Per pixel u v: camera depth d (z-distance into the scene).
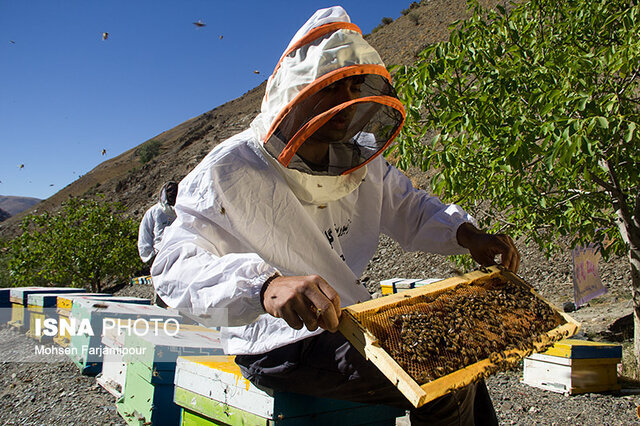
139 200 33.91
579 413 3.93
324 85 1.68
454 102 4.02
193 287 1.60
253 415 2.02
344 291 2.04
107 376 4.91
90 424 3.87
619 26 4.47
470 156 4.64
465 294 1.81
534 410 4.04
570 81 3.82
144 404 3.31
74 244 14.13
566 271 8.90
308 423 2.01
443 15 37.12
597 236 5.31
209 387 2.28
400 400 1.85
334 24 1.84
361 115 1.94
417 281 6.84
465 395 1.85
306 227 1.94
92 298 6.34
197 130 47.44
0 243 14.88
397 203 2.44
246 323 1.57
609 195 4.76
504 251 2.11
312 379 1.83
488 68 4.09
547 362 4.70
